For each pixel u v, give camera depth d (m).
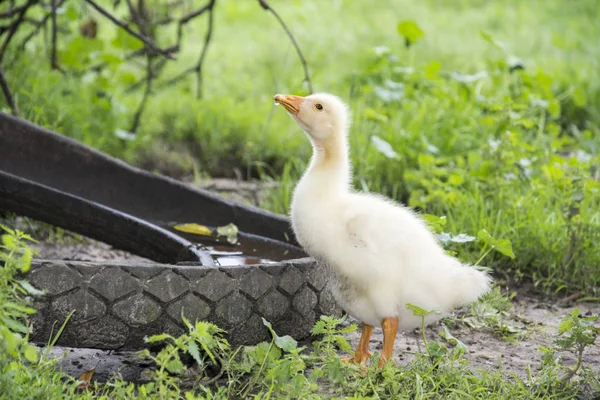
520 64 15.38
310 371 7.71
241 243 9.87
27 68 14.27
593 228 10.73
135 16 13.99
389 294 7.43
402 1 27.19
